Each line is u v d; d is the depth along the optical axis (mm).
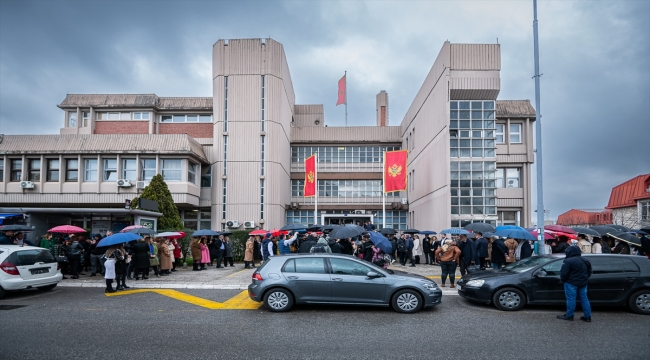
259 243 20750
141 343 7086
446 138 22828
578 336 7758
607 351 6809
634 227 31453
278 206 30422
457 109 23109
